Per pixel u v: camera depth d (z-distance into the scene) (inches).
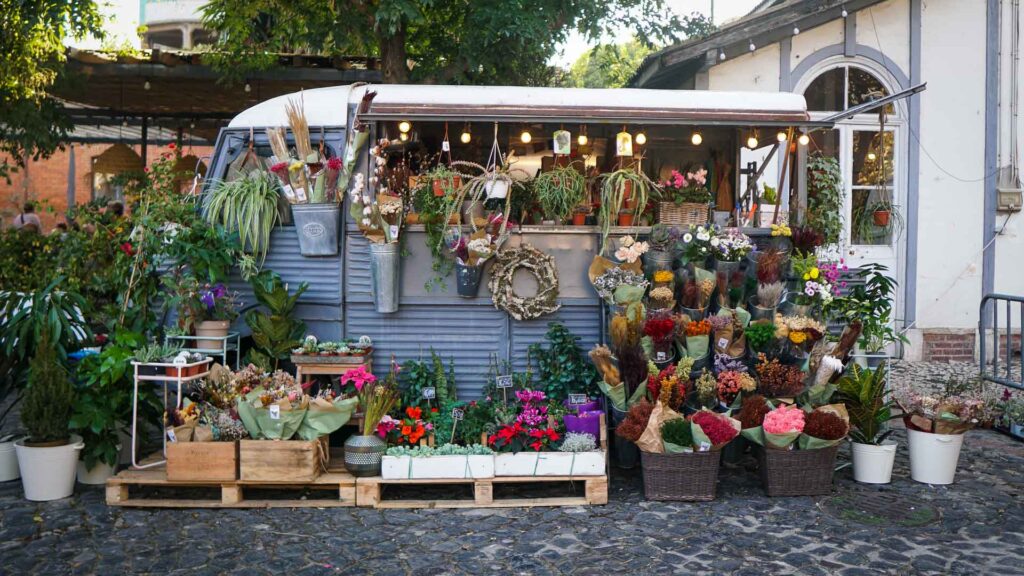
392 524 192.1
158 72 400.5
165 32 752.3
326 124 247.9
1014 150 385.1
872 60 377.1
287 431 203.9
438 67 397.1
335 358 227.8
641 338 219.5
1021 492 213.6
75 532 185.8
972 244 383.9
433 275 242.8
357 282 243.6
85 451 213.9
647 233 242.4
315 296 244.7
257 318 234.1
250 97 471.8
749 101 245.9
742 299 234.5
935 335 382.3
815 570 165.6
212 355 239.9
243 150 253.0
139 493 212.7
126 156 449.1
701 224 248.8
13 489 213.9
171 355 215.5
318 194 239.6
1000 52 383.6
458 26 400.2
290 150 249.4
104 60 396.5
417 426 212.8
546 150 305.0
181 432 203.8
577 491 215.6
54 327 213.8
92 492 212.7
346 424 237.3
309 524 192.1
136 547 177.3
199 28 744.3
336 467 215.0
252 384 218.1
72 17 370.0
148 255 234.2
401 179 256.1
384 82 390.3
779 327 220.1
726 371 219.3
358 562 170.1
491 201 244.7
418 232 242.8
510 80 410.3
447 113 232.2
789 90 374.0
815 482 210.4
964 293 384.2
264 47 402.9
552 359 240.2
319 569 166.4
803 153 282.2
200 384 224.2
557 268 243.3
